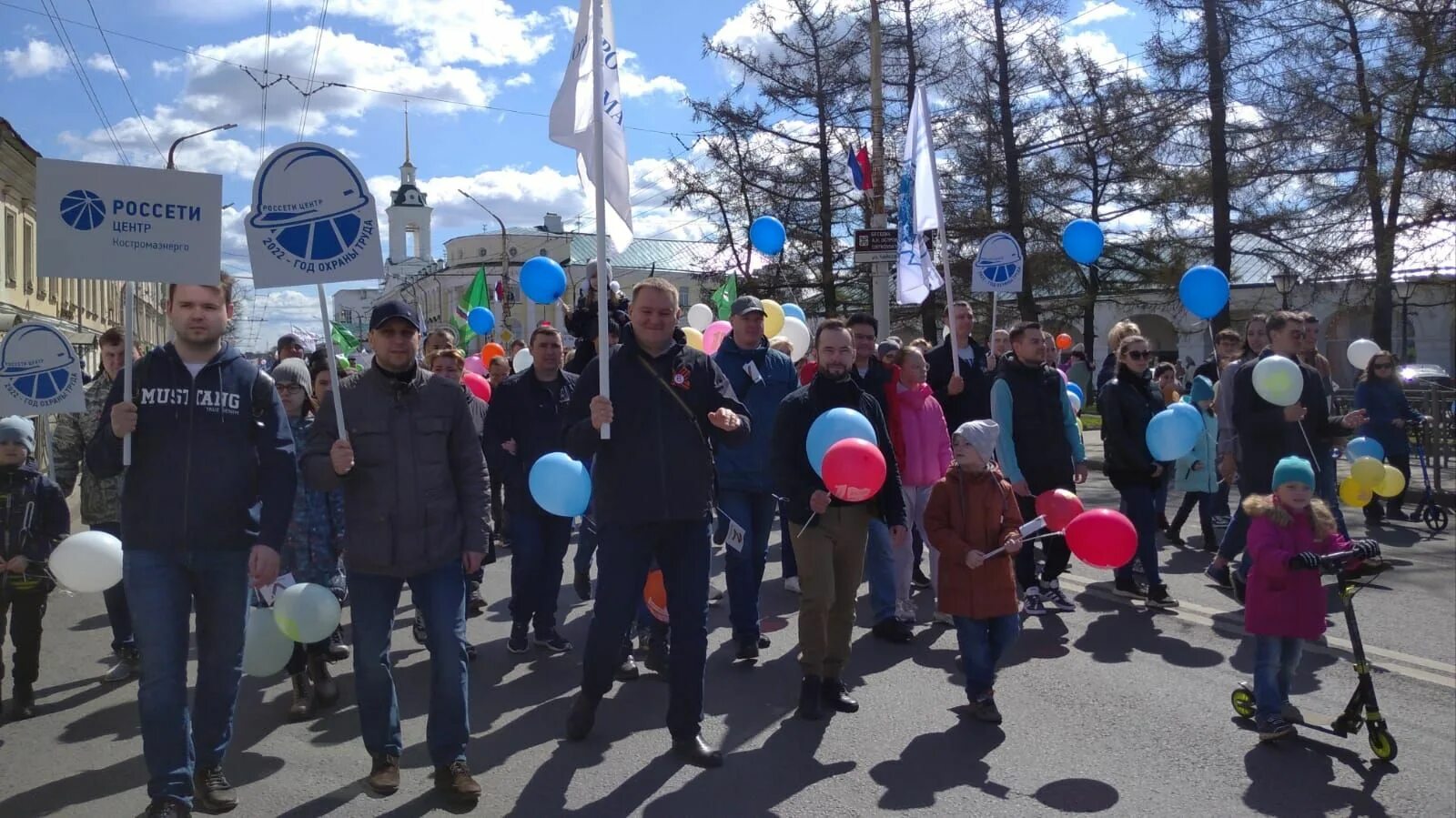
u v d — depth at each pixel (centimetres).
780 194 2619
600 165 449
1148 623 655
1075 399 988
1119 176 2603
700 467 436
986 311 2825
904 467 658
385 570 404
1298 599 452
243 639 399
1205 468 903
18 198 2547
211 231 394
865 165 1784
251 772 441
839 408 493
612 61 506
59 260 373
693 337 888
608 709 514
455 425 426
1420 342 3497
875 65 1641
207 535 379
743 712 503
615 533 438
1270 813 391
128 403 371
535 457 613
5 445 519
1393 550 896
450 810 395
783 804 398
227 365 392
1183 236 2547
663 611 549
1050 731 475
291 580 543
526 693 541
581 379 446
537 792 412
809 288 2734
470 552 415
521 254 5934
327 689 529
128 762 462
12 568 516
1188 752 448
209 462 381
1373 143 1877
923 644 620
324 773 438
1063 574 798
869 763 438
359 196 418
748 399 630
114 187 380
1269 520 457
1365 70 1861
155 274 384
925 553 891
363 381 418
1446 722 480
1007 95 2453
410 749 464
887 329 1633
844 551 498
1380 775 423
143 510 375
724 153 2608
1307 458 691
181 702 376
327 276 412
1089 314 2962
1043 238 2591
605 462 437
